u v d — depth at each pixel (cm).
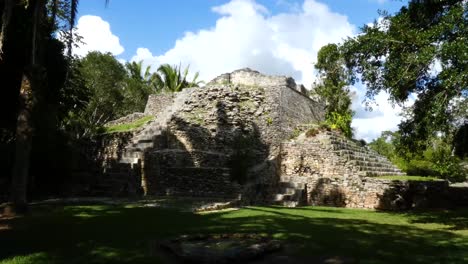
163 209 1064
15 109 1391
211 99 1789
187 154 1631
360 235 741
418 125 1040
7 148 1420
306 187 1516
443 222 972
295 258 556
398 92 1017
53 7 1047
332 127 1941
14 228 755
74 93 1641
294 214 1054
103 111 3419
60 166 1521
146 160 1596
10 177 1359
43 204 1155
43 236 679
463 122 1083
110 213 979
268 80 2016
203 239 649
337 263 531
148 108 2289
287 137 1897
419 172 2341
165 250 591
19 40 1229
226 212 1046
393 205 1336
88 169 1684
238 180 1448
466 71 800
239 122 1744
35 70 959
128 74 3925
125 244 624
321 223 891
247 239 650
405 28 991
